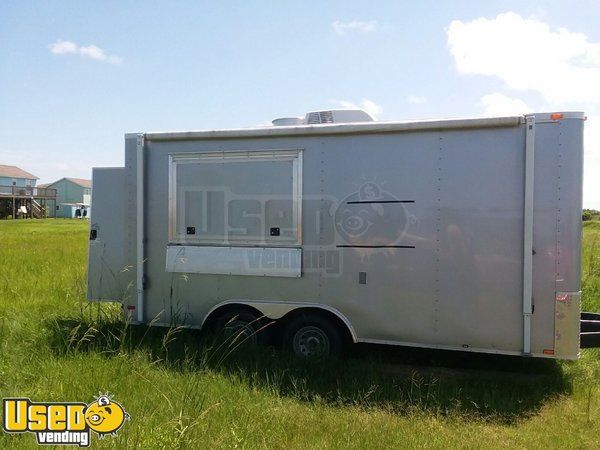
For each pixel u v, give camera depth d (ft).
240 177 18.81
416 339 17.16
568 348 15.70
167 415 12.93
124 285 20.34
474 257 16.47
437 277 16.85
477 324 16.52
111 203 20.44
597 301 26.35
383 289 17.40
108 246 20.52
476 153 16.39
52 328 20.18
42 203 191.31
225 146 18.98
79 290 26.50
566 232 15.57
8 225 112.16
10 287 28.63
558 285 15.69
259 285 18.70
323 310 18.35
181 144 19.51
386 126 17.13
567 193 15.56
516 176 16.02
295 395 15.39
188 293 19.53
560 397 15.75
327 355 18.15
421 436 12.88
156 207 19.90
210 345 18.63
